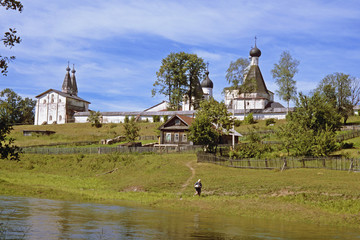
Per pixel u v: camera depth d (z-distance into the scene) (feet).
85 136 286.25
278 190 106.52
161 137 216.33
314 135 163.43
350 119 309.01
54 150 208.54
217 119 204.23
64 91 447.01
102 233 51.60
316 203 90.22
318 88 305.12
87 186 135.23
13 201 83.87
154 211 79.10
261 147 173.78
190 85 349.00
